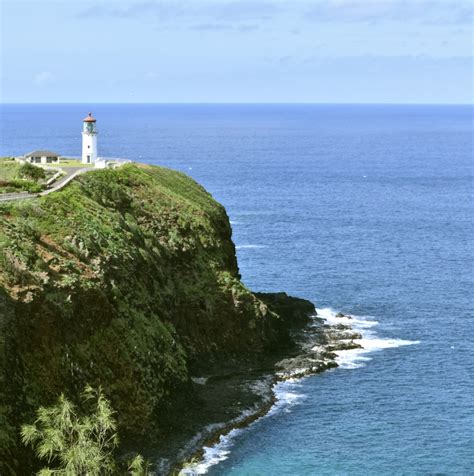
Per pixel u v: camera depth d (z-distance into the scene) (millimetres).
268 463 82812
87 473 60250
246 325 111188
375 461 83812
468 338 121625
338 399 98438
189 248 115125
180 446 83875
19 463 67188
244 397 97000
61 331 78250
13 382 70625
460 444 87625
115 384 82375
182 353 96875
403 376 105938
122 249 96875
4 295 74000
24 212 91875
